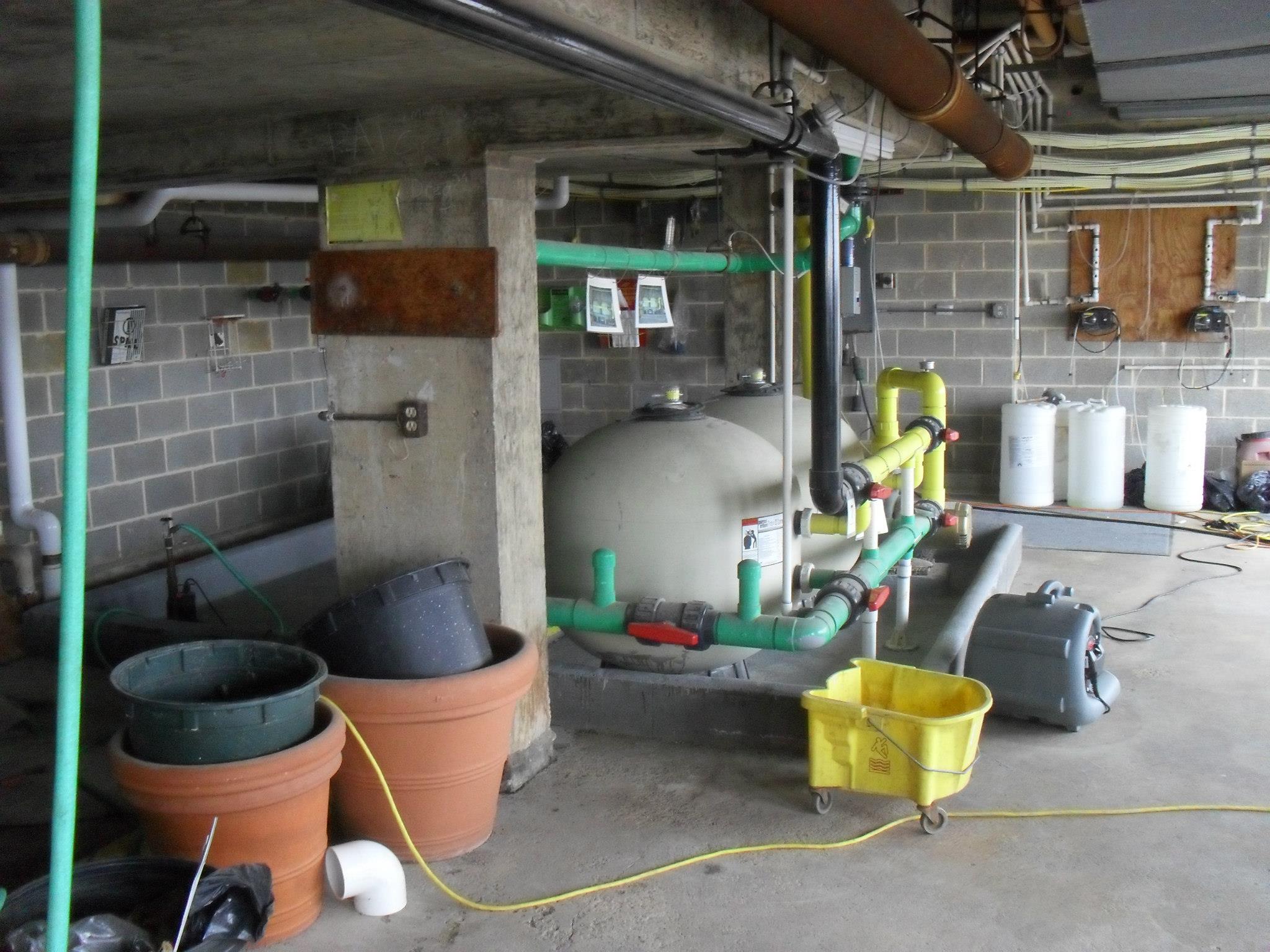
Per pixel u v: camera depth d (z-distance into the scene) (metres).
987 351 6.85
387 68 2.46
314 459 6.34
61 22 1.98
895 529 4.15
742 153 3.16
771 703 3.27
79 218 1.31
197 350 5.50
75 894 1.98
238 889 1.92
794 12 2.15
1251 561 5.42
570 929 2.39
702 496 3.41
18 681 4.07
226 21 2.03
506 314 2.97
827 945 2.32
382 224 3.00
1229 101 5.46
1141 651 4.18
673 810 2.93
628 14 2.59
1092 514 6.38
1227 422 6.55
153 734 2.19
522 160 3.01
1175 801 2.96
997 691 3.44
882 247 6.90
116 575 5.02
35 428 4.70
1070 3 5.12
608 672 3.49
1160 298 6.54
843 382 7.08
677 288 7.35
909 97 3.05
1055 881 2.56
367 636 2.60
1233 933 2.35
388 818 2.65
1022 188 6.47
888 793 2.80
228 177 3.24
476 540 3.01
